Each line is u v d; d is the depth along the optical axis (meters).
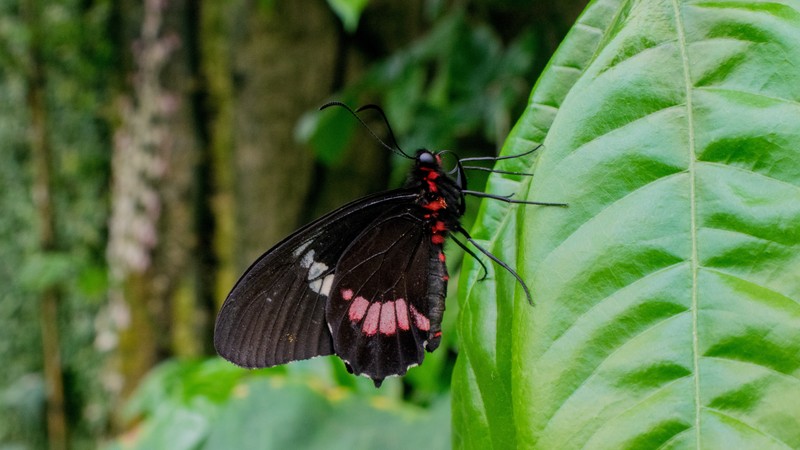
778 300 0.41
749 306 0.41
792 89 0.44
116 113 0.98
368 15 0.88
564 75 0.45
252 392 0.57
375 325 0.50
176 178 0.93
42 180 0.98
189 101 0.92
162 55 0.91
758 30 0.44
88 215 0.99
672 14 0.44
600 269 0.44
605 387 0.42
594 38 0.45
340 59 0.91
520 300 0.44
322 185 0.92
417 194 0.50
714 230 0.43
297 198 0.93
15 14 0.95
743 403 0.39
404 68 0.66
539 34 0.64
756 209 0.42
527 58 0.63
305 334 0.50
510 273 0.45
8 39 0.95
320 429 0.56
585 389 0.42
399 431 0.56
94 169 0.99
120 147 0.97
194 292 0.95
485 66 0.64
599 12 0.45
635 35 0.44
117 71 0.97
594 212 0.44
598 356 0.43
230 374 0.58
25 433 1.02
